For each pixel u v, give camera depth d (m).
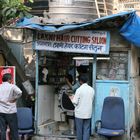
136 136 9.79
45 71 9.81
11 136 8.45
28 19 9.13
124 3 12.35
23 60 10.80
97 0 11.34
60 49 9.20
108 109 8.91
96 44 9.02
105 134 8.52
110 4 11.97
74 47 9.12
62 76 10.09
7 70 9.44
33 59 10.55
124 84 9.06
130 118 9.09
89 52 9.05
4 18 9.83
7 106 8.34
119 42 9.11
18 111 8.99
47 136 9.33
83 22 8.76
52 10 11.16
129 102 9.05
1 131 8.36
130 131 9.09
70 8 11.02
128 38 8.73
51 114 10.12
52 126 10.01
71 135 9.44
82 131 8.77
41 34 9.23
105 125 8.88
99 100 9.16
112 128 8.82
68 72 10.00
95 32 9.01
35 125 9.35
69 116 9.80
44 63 9.79
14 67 9.45
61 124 10.22
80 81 8.84
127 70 9.13
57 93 10.20
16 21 9.53
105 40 8.98
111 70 9.25
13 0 9.79
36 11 12.16
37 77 9.39
